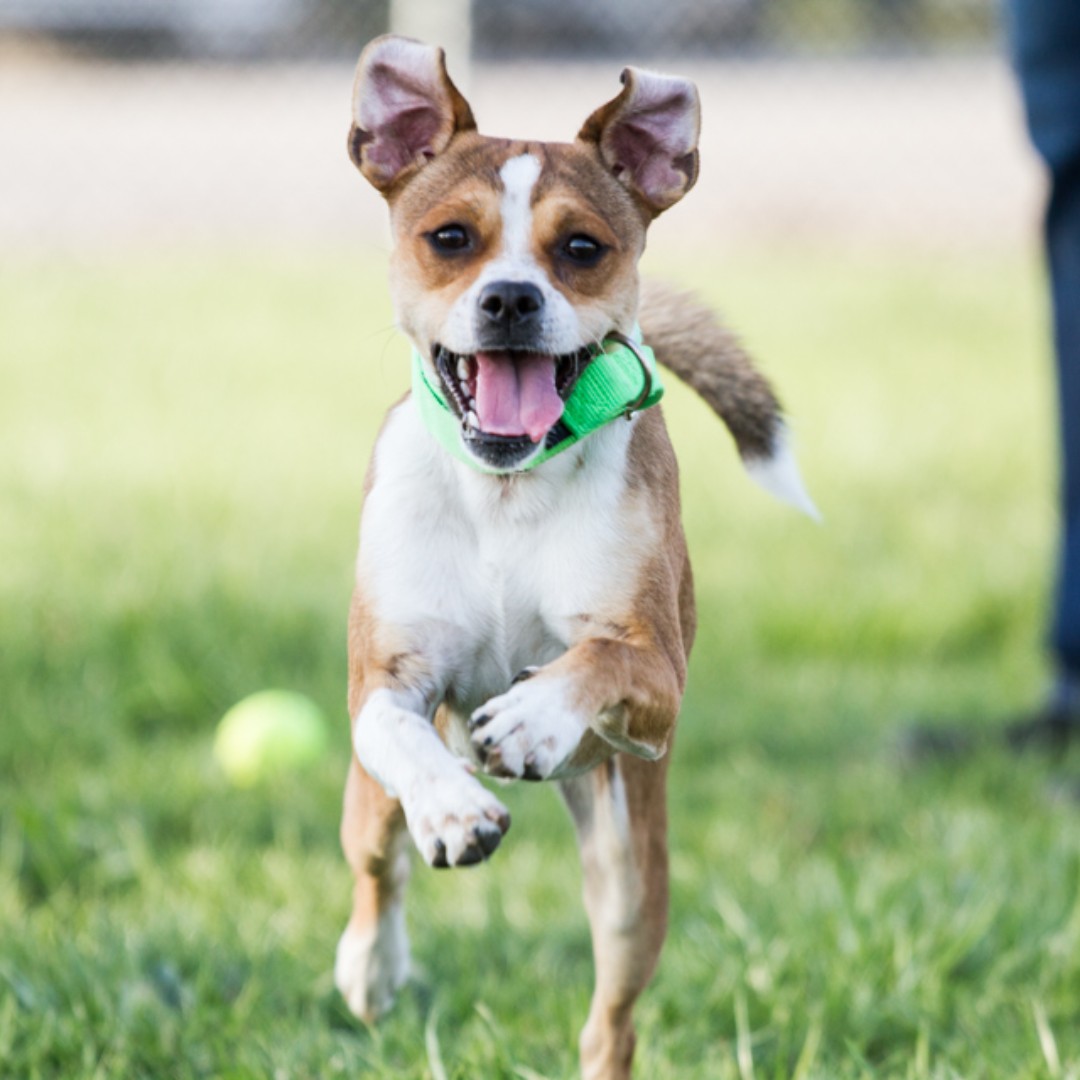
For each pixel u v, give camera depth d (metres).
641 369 5.79
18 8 34.12
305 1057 6.59
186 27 34.62
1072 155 9.77
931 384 19.09
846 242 26.58
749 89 34.19
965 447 16.38
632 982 6.36
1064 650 10.30
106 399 17.61
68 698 10.57
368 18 34.50
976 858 8.54
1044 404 18.30
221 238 26.16
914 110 32.44
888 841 9.16
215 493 14.21
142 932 7.52
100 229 26.00
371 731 5.43
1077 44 9.74
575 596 5.76
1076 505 10.19
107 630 11.26
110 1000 6.86
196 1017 6.86
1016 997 7.23
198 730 10.59
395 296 6.02
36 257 24.69
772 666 11.85
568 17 35.47
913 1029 7.00
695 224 26.97
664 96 6.07
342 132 30.23
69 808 8.94
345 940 6.62
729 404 6.82
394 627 5.81
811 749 10.46
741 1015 6.67
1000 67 34.84
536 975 7.51
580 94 31.28
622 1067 6.39
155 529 13.12
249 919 7.83
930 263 25.67
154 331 20.94
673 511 6.04
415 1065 6.42
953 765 10.12
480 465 5.59
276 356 19.91
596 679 5.31
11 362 19.12
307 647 11.45
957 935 7.61
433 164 6.04
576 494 5.77
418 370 5.95
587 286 5.82
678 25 35.31
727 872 8.55
